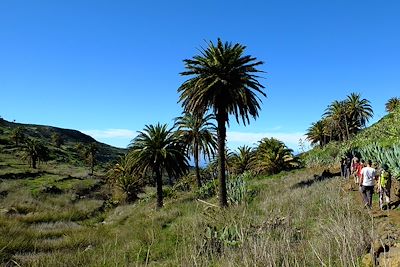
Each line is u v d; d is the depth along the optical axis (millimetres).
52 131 165375
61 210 40531
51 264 11844
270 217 8961
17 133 104562
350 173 24500
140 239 16531
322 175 29906
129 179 49406
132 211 37312
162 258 13188
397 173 14914
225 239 8828
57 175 69750
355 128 66188
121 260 11414
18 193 46781
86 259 12602
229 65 25766
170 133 35812
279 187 27562
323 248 6676
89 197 58000
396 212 11539
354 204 12875
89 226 29906
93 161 97500
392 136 32688
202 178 51062
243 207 10859
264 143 42250
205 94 26000
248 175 40969
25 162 85750
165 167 34562
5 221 25297
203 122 39375
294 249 6207
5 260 14164
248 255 6078
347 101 65500
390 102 68125
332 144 61125
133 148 35531
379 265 6078
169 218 22203
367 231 7172
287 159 40750
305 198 17156
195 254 6219
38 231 23609
